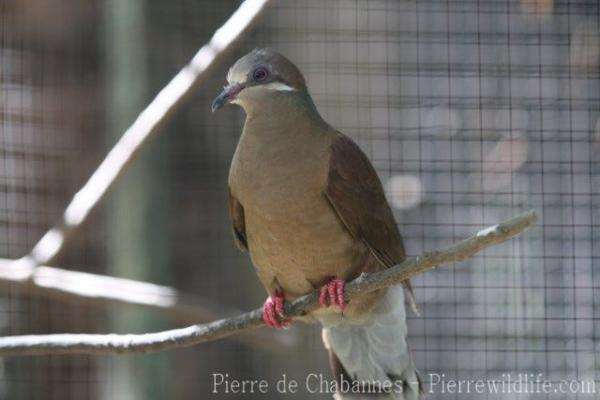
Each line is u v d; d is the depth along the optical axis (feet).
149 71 48.67
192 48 49.57
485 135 53.72
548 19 52.08
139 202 47.44
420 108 52.13
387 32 52.06
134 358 47.93
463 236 53.42
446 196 53.78
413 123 54.19
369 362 35.22
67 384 50.31
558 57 52.70
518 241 51.88
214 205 50.03
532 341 50.85
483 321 52.34
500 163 53.31
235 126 50.60
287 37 52.65
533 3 50.19
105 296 40.47
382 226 34.27
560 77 50.52
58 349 31.09
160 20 49.08
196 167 50.16
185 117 50.19
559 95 52.54
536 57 52.75
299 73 34.04
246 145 33.37
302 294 34.14
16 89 51.06
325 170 32.83
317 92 53.72
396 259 35.04
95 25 52.08
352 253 33.40
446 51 53.98
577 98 51.88
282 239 33.06
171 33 49.34
